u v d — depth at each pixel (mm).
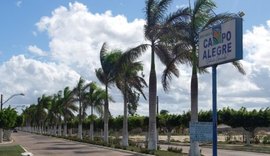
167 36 31141
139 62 44906
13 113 68438
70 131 109625
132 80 45500
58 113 97562
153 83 36250
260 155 37219
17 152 37594
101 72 50969
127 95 46188
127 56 36438
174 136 92562
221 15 28547
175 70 33031
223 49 18375
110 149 42594
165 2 34375
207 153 39219
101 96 60188
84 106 66938
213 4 29766
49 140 70688
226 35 18203
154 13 34531
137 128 80312
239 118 59719
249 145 54250
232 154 38469
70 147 47312
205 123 19344
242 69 29406
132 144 48156
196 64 29984
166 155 31844
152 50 35656
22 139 77625
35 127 148500
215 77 19016
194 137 19531
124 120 46156
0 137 66312
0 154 34906
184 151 40000
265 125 58219
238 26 17734
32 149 43438
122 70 41875
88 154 36094
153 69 36219
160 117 72000
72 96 75938
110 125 81188
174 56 32312
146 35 34781
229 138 68938
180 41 30375
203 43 19797
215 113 18812
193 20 29953
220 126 65562
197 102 30125
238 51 17688
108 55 50219
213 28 19062
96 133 91812
